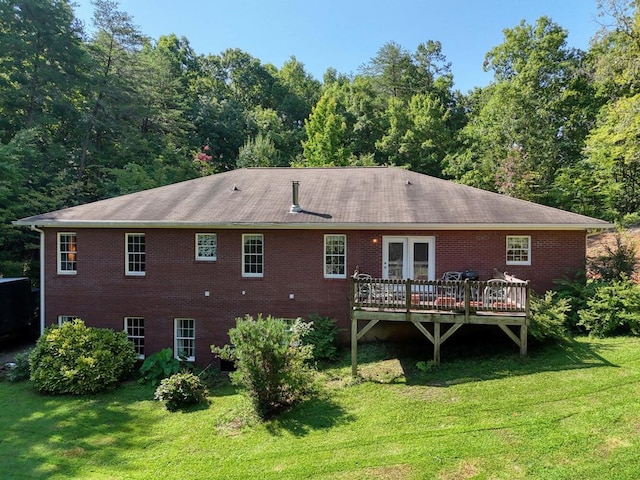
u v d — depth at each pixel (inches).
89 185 1090.1
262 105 2492.6
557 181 1050.1
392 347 494.3
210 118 1851.6
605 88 1055.6
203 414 384.5
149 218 534.9
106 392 455.5
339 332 529.0
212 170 1585.9
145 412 397.4
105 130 1205.7
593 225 479.5
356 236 531.8
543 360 392.8
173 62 1948.8
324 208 547.2
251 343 358.9
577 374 353.7
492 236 516.1
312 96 2459.4
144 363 505.7
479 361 412.2
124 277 558.3
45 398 438.9
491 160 1215.6
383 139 1604.3
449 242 522.6
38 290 695.1
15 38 958.4
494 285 406.6
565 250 506.6
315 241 534.9
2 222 822.5
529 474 233.5
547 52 1231.5
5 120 976.9
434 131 1528.1
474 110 1748.3
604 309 448.1
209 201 585.0
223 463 283.9
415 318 408.8
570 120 1195.3
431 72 2070.6
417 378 390.9
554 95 1227.9
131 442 333.1
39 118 1012.5
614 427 270.1
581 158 1132.5
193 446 316.8
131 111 1235.9
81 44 1099.3
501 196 568.7
